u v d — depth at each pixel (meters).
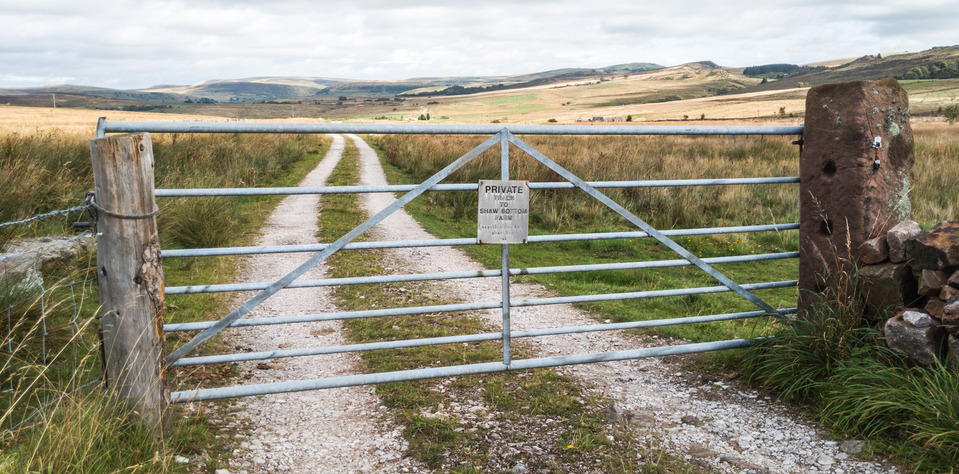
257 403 3.82
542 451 3.18
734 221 11.95
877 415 3.19
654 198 12.48
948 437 2.84
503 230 3.63
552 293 7.13
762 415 3.57
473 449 3.20
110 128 2.91
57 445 2.56
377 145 36.66
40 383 3.53
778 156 21.48
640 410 3.70
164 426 3.06
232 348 4.88
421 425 3.45
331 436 3.39
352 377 3.46
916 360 3.29
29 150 9.80
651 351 3.96
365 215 12.64
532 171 14.31
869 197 3.71
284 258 8.65
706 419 3.55
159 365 3.00
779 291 7.70
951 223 3.46
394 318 5.85
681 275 8.42
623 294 3.93
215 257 8.21
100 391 3.01
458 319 5.84
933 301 3.33
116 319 2.89
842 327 3.64
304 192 3.22
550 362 3.80
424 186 3.48
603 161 16.08
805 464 3.00
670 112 133.38
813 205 4.00
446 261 8.86
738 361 4.30
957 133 30.89
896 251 3.53
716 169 16.61
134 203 2.81
